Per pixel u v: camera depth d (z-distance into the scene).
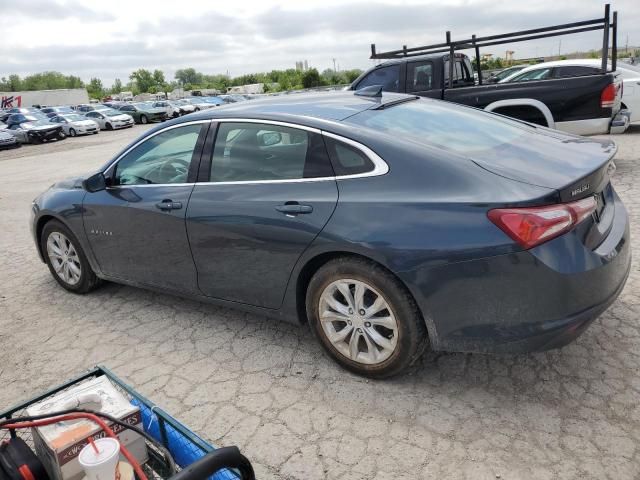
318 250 3.00
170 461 1.76
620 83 7.68
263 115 3.38
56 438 1.84
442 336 2.77
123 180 4.10
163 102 41.44
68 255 4.69
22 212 8.82
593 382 2.95
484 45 8.07
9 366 3.67
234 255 3.41
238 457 1.53
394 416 2.82
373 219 2.81
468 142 3.12
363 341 3.12
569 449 2.49
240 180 3.40
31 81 145.38
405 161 2.86
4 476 1.85
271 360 3.44
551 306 2.55
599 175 2.84
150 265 3.98
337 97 3.78
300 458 2.59
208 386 3.22
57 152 21.75
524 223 2.49
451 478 2.39
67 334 4.05
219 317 4.09
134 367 3.51
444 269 2.64
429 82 8.55
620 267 2.83
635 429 2.58
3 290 5.09
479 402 2.87
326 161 3.08
